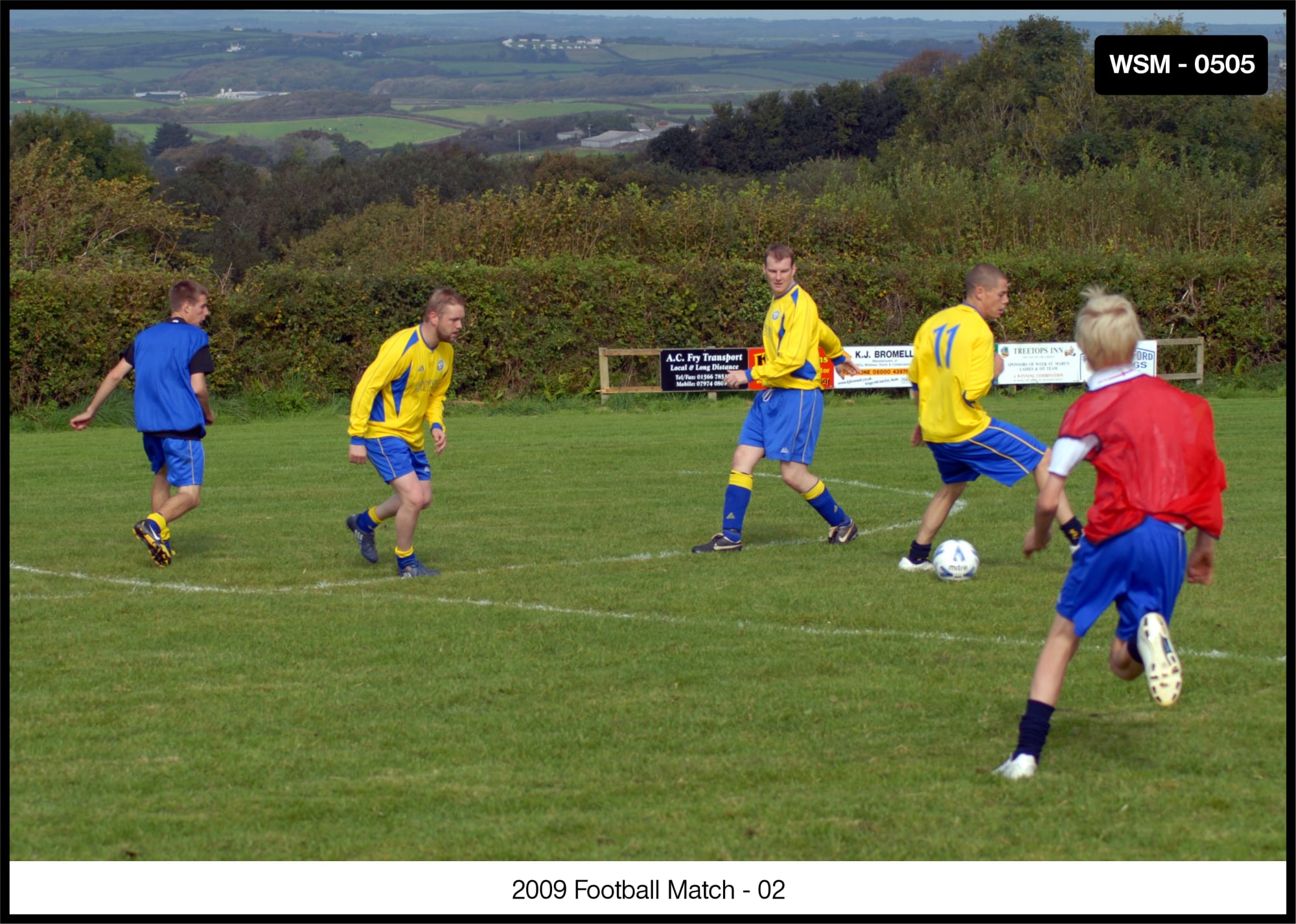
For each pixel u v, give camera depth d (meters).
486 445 23.19
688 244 37.38
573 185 37.72
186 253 39.75
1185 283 35.22
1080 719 7.60
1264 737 7.23
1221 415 26.69
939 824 6.17
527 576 11.90
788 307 12.62
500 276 32.16
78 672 8.77
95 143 65.75
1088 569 6.60
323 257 59.25
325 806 6.49
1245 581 11.15
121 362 12.31
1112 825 6.14
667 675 8.61
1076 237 40.97
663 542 13.61
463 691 8.32
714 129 96.19
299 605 10.75
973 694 8.07
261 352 30.92
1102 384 6.68
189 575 12.00
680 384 32.03
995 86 78.31
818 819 6.25
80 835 6.20
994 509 15.35
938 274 35.19
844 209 38.25
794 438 12.85
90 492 17.53
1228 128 64.62
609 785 6.70
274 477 19.00
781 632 9.71
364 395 11.45
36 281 27.88
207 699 8.20
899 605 10.50
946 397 11.39
